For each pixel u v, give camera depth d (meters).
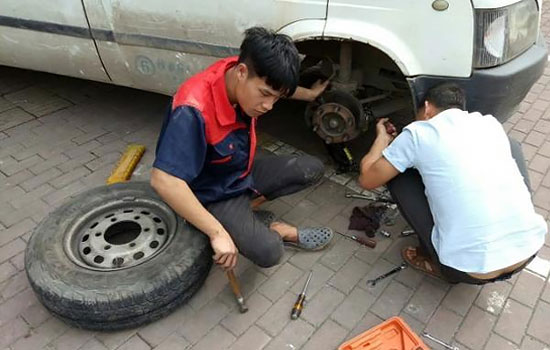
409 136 1.96
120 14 2.71
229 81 1.81
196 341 2.02
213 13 2.50
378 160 2.07
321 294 2.22
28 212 2.69
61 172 3.00
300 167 2.39
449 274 2.04
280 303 2.18
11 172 3.00
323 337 2.04
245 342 2.02
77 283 1.90
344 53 2.53
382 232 2.54
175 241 2.09
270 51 1.63
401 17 2.22
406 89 2.77
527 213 1.88
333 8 2.30
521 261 1.89
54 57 3.13
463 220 1.86
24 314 2.13
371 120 2.79
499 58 2.27
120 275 1.95
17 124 3.46
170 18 2.61
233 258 1.91
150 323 2.08
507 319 2.11
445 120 1.92
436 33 2.21
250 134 2.06
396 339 1.93
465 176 1.84
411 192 2.10
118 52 2.89
